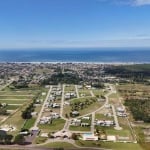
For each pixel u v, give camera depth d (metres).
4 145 194.12
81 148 188.62
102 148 188.88
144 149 186.88
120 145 194.25
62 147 190.12
